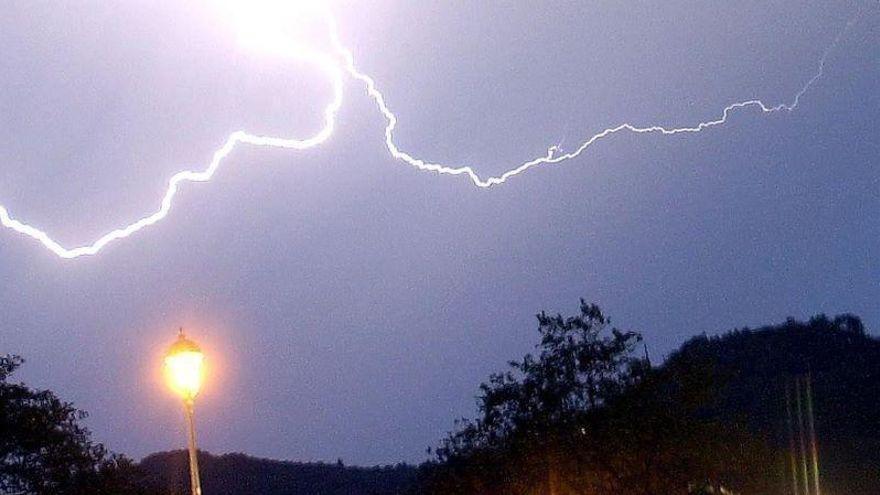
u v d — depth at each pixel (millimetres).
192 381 17141
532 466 22906
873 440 30172
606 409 22641
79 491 21203
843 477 28031
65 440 21219
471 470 24500
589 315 23641
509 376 23797
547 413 23000
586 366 23266
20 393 21047
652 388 22656
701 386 22516
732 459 22219
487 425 23859
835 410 32656
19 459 20844
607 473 22281
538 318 23734
